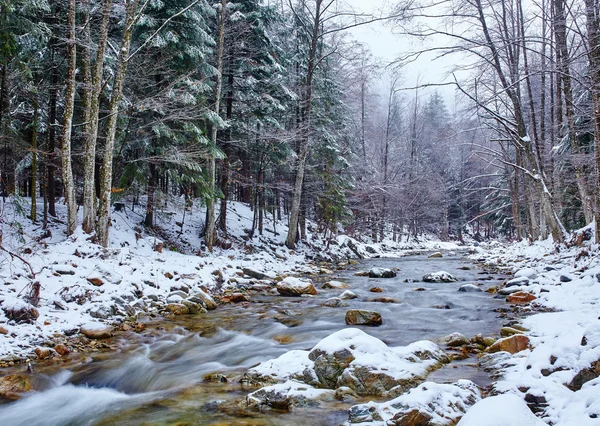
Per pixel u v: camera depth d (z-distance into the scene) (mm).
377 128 39844
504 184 33656
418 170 41906
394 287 13250
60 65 13898
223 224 19641
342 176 27312
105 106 15000
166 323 8570
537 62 16578
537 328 6602
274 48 19719
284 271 16547
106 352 6840
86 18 12492
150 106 12961
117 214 16484
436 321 8336
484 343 6539
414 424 3586
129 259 11555
